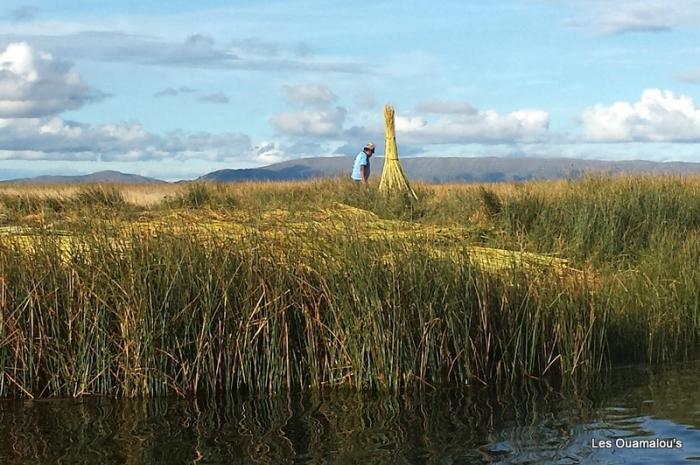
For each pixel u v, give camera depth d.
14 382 6.93
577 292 8.14
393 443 5.90
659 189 14.20
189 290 7.25
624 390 7.15
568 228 12.54
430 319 7.33
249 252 7.55
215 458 5.62
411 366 7.29
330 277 7.45
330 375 7.27
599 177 15.50
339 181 19.56
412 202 14.75
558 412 6.57
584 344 7.75
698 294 9.17
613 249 11.77
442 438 5.99
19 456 5.64
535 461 5.53
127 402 6.87
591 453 5.66
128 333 7.03
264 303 7.28
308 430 6.18
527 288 8.01
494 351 7.63
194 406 6.77
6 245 7.48
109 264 7.32
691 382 7.37
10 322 7.02
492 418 6.44
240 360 7.14
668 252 10.38
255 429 6.21
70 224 8.21
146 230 7.94
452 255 8.02
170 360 7.13
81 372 7.05
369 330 7.23
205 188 18.77
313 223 8.38
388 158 16.77
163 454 5.68
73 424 6.30
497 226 12.93
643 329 8.38
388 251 7.80
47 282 7.24
